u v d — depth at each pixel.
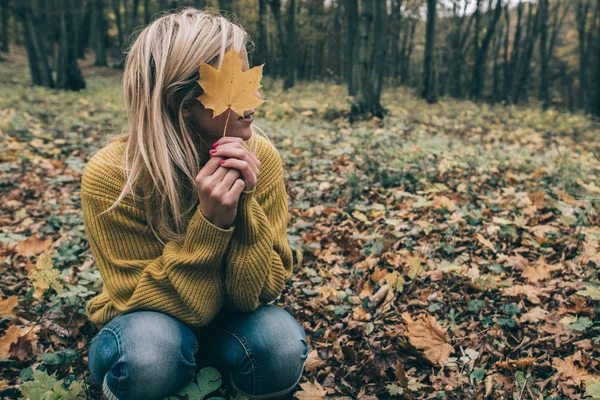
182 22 1.43
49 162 5.48
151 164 1.49
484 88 31.48
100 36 26.22
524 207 3.67
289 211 3.84
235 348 1.66
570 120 10.78
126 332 1.48
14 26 34.53
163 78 1.41
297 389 1.93
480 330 2.25
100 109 10.60
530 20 23.73
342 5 24.88
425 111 11.12
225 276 1.61
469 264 2.84
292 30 16.09
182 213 1.58
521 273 2.73
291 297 2.58
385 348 2.10
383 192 4.20
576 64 29.42
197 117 1.48
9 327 2.20
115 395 1.47
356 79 9.64
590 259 2.66
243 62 1.46
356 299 2.51
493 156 5.36
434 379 1.95
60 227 3.71
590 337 2.12
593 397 1.56
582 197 3.67
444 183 4.42
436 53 29.48
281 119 8.75
